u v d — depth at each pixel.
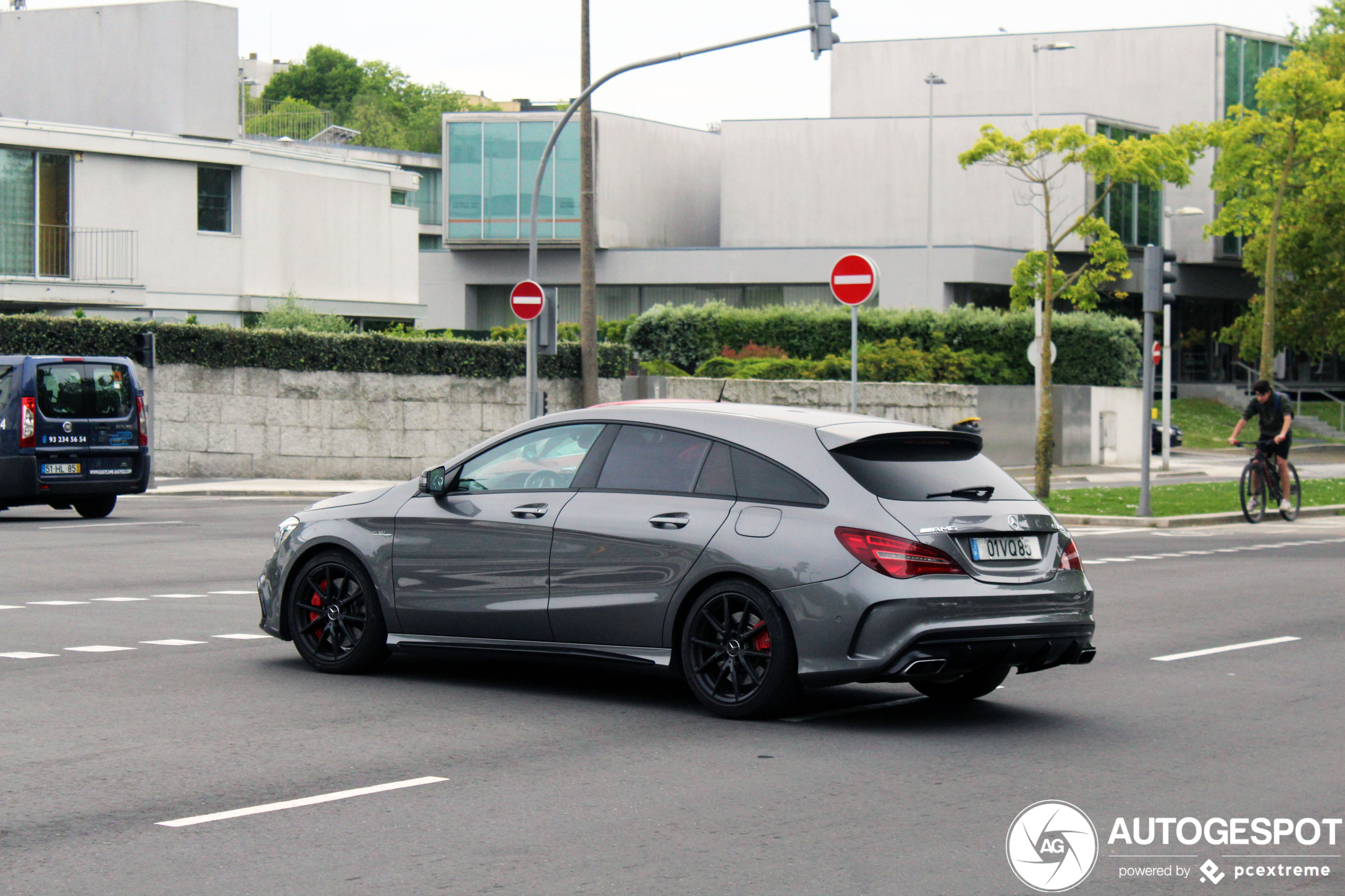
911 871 5.23
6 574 14.28
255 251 41.31
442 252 61.84
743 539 7.80
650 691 8.73
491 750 7.12
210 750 7.06
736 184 61.47
